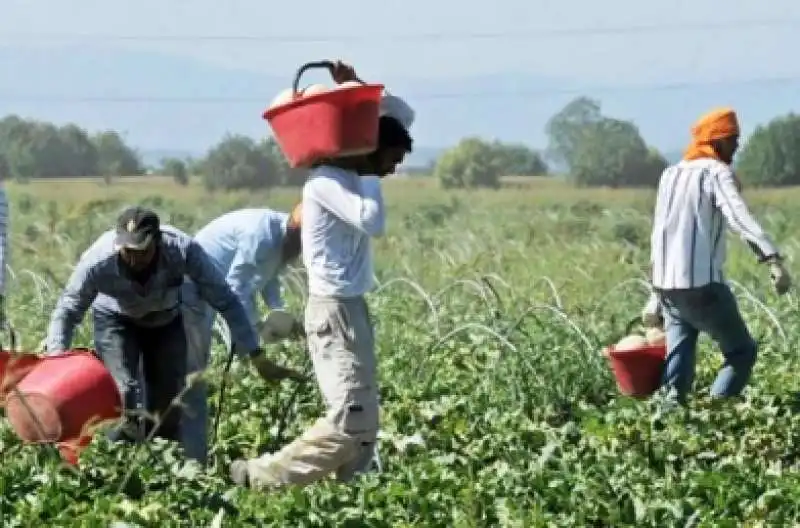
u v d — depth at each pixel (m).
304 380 11.85
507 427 13.15
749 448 12.97
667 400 13.58
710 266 13.86
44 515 9.98
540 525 10.19
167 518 9.90
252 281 12.24
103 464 10.69
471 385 15.59
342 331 11.10
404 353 17.11
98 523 9.70
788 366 16.22
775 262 13.62
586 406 14.55
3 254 12.62
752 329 18.89
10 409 11.01
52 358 11.21
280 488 11.26
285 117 11.10
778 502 10.72
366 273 11.17
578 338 16.33
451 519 10.36
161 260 11.45
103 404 11.07
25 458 11.03
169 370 11.95
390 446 12.72
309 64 11.31
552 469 11.63
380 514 10.25
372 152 11.08
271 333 12.15
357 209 10.90
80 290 11.49
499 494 10.87
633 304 21.91
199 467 10.84
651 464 12.26
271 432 13.03
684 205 13.87
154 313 11.75
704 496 10.97
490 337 17.17
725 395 14.00
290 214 12.39
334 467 11.24
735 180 13.80
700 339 18.06
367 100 10.87
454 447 12.78
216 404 13.98
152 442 11.06
